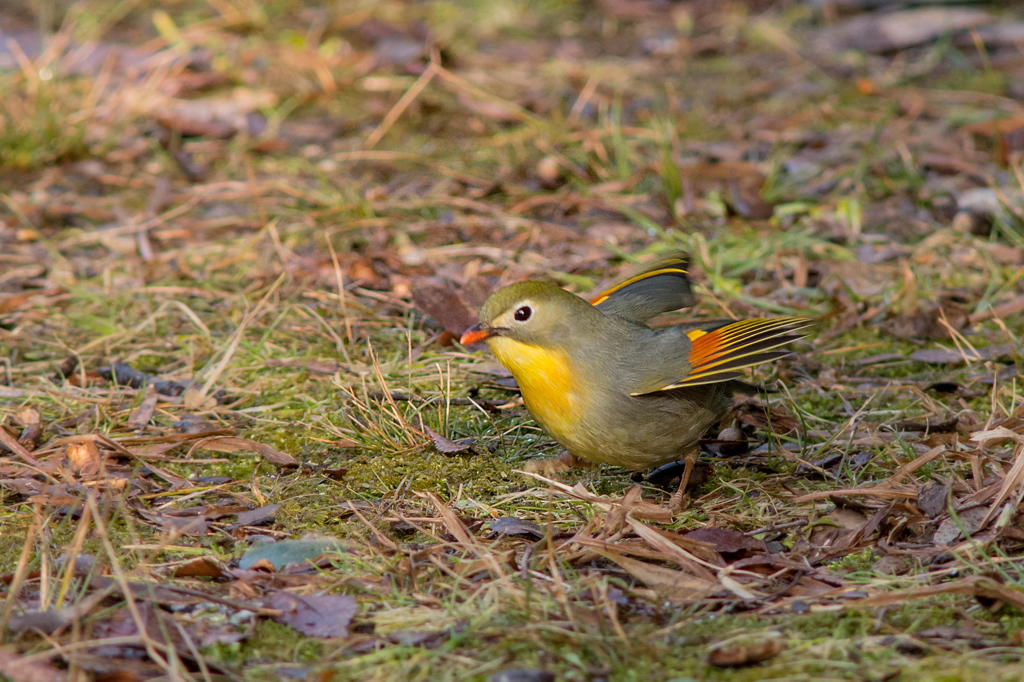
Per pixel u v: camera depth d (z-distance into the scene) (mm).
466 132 16250
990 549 7160
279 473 8633
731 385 8609
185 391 9680
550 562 6965
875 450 8758
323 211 13422
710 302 11633
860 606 6566
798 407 9594
